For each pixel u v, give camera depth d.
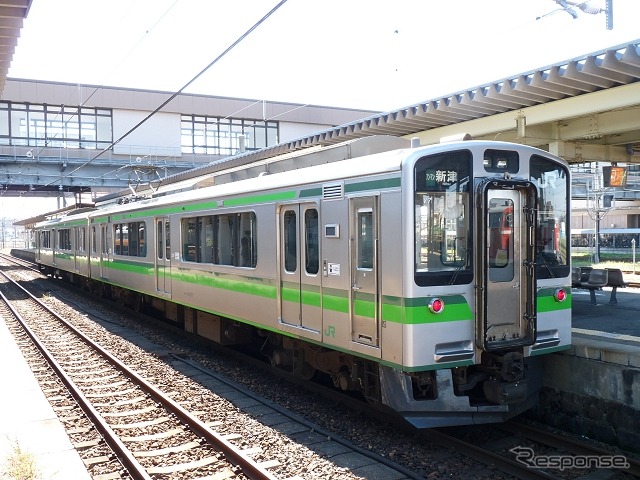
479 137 11.34
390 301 5.58
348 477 5.07
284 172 7.71
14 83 30.53
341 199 6.25
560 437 5.90
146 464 5.45
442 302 5.53
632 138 11.28
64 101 31.72
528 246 5.93
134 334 12.48
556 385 6.58
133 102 33.19
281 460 5.45
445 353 5.54
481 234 5.64
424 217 5.48
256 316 8.14
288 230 7.38
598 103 8.80
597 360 6.16
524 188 5.92
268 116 37.22
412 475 5.09
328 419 6.70
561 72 8.12
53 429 6.06
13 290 22.28
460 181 5.69
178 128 34.59
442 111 10.07
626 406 5.86
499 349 5.79
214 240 9.44
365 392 6.35
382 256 5.67
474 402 6.03
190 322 11.26
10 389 7.70
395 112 10.75
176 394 7.81
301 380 8.06
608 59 7.48
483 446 5.92
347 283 6.18
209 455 5.63
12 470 4.76
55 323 14.07
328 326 6.56
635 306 10.57
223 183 9.96
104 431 6.17
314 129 39.03
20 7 7.42
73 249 20.42
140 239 13.05
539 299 6.14
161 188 13.32
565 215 6.42
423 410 5.71
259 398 7.48
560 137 10.60
